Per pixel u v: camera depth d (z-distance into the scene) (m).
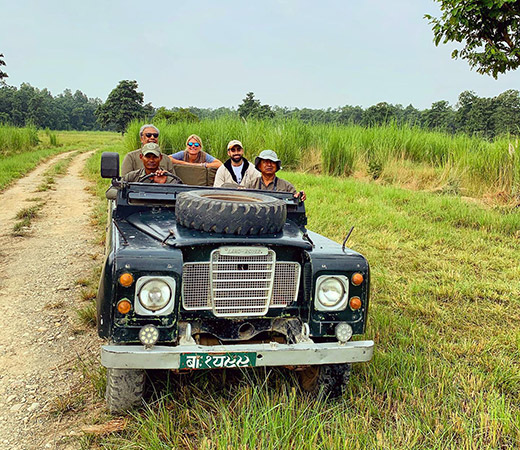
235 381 3.66
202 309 3.24
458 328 4.93
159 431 3.00
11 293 5.65
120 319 2.87
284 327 3.42
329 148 16.83
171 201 4.11
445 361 4.11
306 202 10.69
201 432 3.04
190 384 3.47
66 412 3.28
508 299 5.66
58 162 26.97
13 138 30.78
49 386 3.62
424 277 6.44
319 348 3.09
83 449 2.87
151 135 6.04
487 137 14.65
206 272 3.21
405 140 17.16
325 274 3.22
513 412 3.42
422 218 9.92
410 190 13.32
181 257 2.99
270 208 3.37
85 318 4.80
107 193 4.24
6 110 122.69
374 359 3.97
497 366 3.99
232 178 6.13
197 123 20.42
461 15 8.54
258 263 3.27
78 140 59.56
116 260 2.89
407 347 4.39
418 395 3.47
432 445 3.00
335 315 3.26
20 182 16.80
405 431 3.12
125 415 3.19
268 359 3.01
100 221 9.67
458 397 3.57
